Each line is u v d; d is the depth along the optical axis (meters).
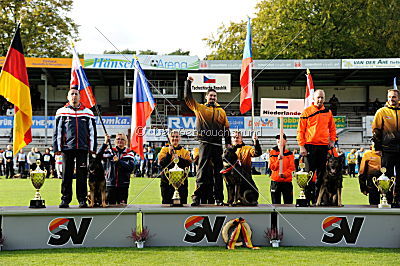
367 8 38.97
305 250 7.14
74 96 7.82
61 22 42.03
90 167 7.67
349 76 38.50
